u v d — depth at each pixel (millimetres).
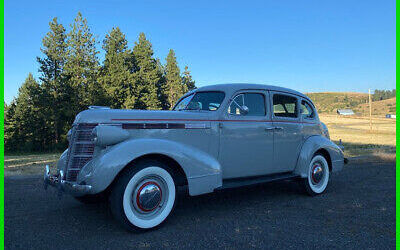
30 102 43688
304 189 5352
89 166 3453
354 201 4961
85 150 3666
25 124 44094
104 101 40125
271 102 4977
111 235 3451
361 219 4004
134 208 3486
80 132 3703
